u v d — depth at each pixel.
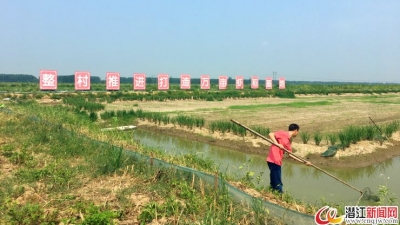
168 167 7.40
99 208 5.50
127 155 8.39
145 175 7.27
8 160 8.19
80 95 39.16
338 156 12.66
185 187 6.41
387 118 23.67
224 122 18.08
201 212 5.52
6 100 30.81
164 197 6.18
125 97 39.16
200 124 19.23
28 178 6.75
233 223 5.09
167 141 17.06
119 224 5.07
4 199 5.61
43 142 10.05
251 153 14.23
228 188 6.20
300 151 13.25
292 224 5.38
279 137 7.78
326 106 33.31
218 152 14.48
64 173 7.11
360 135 14.39
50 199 5.86
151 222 5.16
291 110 28.80
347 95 57.78
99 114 24.81
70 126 12.97
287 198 7.16
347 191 9.38
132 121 22.03
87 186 6.63
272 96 49.47
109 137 12.05
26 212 5.07
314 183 10.16
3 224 4.71
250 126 18.16
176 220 5.20
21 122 13.02
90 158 8.34
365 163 12.38
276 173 7.74
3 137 10.69
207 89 60.12
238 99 44.03
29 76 162.62
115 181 6.98
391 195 8.94
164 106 32.38
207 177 6.61
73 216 5.24
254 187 7.60
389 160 13.09
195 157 9.89
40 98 36.12
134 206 5.73
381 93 65.12
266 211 5.43
